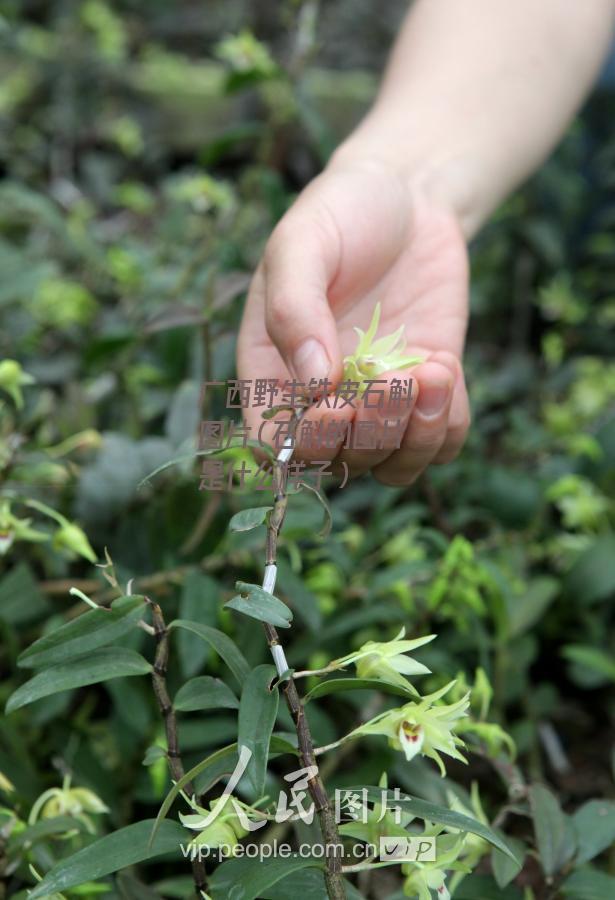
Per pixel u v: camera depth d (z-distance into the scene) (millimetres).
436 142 656
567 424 941
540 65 691
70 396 825
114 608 441
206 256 914
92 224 1241
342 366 505
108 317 987
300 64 875
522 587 729
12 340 878
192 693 449
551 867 492
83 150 1649
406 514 715
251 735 408
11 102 1528
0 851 484
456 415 558
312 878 438
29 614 639
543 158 705
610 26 732
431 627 730
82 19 1641
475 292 1171
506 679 712
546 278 1327
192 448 500
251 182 1108
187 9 2193
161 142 1734
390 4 2033
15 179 1441
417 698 422
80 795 518
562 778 720
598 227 1301
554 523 879
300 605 612
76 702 712
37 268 853
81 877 414
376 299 596
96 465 703
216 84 1732
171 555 667
